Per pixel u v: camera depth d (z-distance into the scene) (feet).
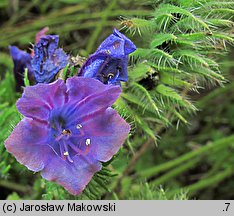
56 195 0.48
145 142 0.60
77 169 0.39
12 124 0.44
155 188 0.64
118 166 0.53
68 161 0.39
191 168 0.72
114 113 0.40
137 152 0.61
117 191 0.60
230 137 0.64
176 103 0.47
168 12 0.43
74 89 0.39
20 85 0.50
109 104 0.39
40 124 0.39
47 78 0.44
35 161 0.38
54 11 0.69
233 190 0.72
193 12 0.43
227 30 0.45
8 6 0.71
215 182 0.68
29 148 0.38
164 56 0.45
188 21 0.43
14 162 0.51
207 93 0.71
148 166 0.70
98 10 0.68
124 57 0.41
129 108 0.48
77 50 0.61
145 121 0.49
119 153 0.45
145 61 0.46
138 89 0.47
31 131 0.38
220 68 0.53
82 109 0.40
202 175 0.72
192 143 0.71
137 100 0.47
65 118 0.40
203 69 0.45
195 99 0.71
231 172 0.67
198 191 0.73
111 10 0.64
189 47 0.44
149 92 0.47
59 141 0.40
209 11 0.43
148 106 0.47
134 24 0.45
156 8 0.46
